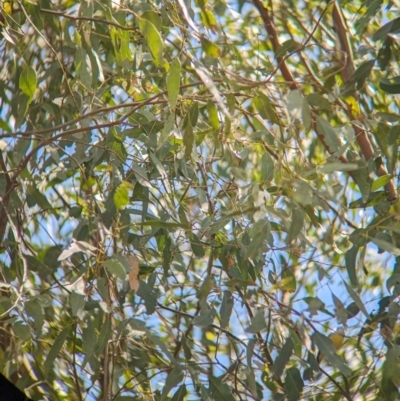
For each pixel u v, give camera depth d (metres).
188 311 5.41
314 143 5.74
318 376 4.94
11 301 3.79
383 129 4.11
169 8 4.40
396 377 3.87
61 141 4.56
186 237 4.33
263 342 4.31
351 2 6.48
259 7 5.94
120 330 3.82
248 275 4.36
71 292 3.75
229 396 4.08
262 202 3.39
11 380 4.59
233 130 4.34
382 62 4.44
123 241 4.10
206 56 4.26
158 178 4.43
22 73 4.22
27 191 4.93
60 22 5.16
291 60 6.30
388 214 3.99
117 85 4.86
